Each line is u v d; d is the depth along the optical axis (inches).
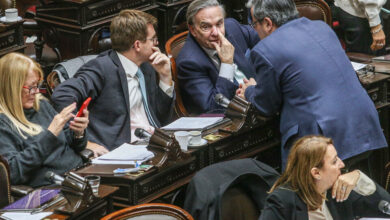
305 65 438.0
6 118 414.9
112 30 483.5
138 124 494.0
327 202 369.1
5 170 386.6
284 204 342.0
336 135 434.9
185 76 529.3
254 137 470.9
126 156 419.2
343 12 701.3
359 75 542.3
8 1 714.8
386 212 372.8
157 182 406.9
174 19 783.7
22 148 415.5
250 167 396.5
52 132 416.2
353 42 707.4
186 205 383.2
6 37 657.6
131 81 490.9
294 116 443.2
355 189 372.5
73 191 358.3
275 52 440.8
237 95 467.5
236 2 836.6
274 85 443.8
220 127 462.6
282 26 451.8
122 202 398.0
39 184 423.8
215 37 522.3
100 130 477.7
